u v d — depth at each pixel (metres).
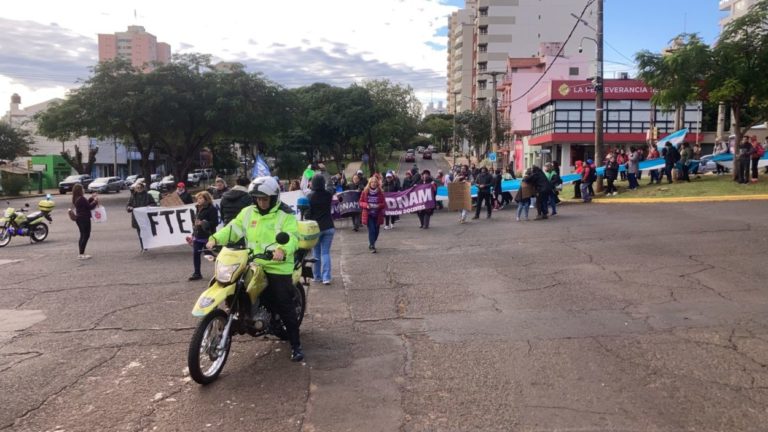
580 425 4.06
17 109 89.94
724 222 13.39
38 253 13.33
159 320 7.04
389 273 9.59
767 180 19.61
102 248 14.02
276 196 5.56
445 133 118.50
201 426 4.18
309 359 5.54
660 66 20.00
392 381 4.94
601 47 22.11
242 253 5.20
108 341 6.25
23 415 4.42
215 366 5.07
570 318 6.62
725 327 6.07
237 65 40.88
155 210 13.09
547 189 16.53
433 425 4.12
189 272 10.30
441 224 17.17
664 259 9.75
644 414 4.20
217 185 11.76
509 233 13.99
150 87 36.47
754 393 4.49
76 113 36.97
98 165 72.88
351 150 102.12
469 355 5.51
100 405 4.58
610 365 5.15
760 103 19.48
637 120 42.75
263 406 4.50
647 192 20.45
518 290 8.06
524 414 4.25
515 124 60.78
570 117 43.22
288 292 5.49
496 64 99.44
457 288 8.33
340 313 7.16
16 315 7.43
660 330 6.07
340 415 4.32
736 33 18.73
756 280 8.03
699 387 4.63
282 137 67.69
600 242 11.80
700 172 28.19
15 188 47.25
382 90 85.12
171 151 43.91
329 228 8.78
